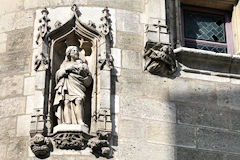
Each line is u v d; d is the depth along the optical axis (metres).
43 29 12.95
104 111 12.09
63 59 12.97
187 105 12.86
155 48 13.00
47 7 13.49
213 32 14.37
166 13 13.89
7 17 13.66
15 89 12.67
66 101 12.09
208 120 12.82
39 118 11.95
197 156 12.38
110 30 13.23
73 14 13.07
